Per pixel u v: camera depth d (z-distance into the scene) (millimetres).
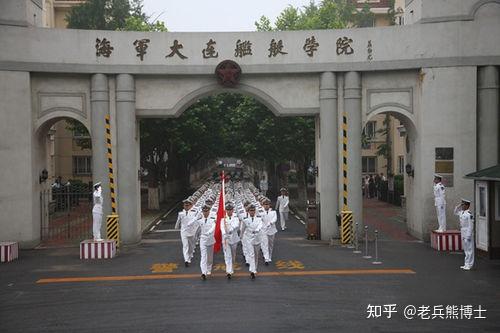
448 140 21172
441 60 21109
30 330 10930
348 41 21500
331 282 14703
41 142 22703
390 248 20172
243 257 18734
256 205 19172
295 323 11109
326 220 22031
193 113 34125
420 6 21391
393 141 47219
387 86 21875
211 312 11953
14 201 20844
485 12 20953
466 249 16234
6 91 20734
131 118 21750
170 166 46469
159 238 23891
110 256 18781
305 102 22141
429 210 21516
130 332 10688
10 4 20734
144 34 21594
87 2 45312
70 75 21609
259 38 21672
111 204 21156
